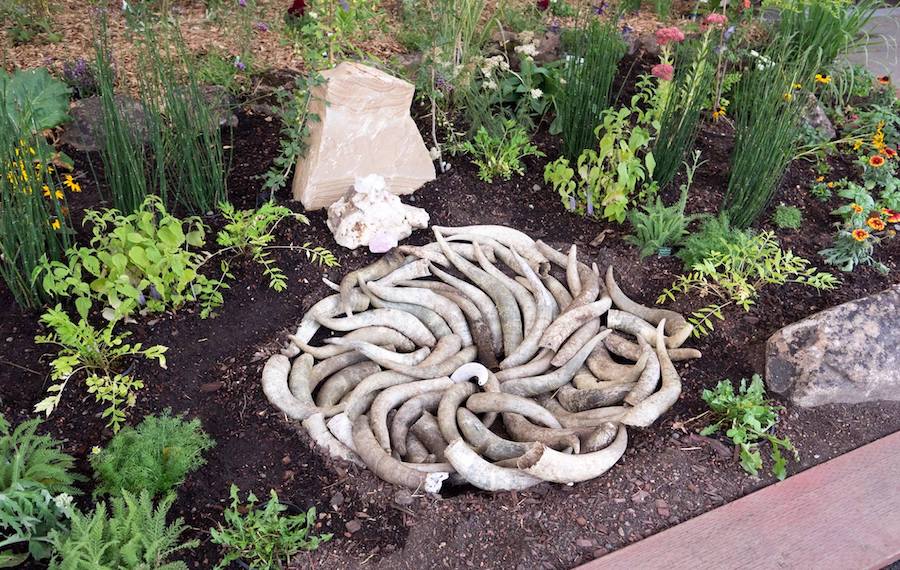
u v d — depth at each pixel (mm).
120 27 5609
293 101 4434
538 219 4652
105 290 3453
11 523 2590
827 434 3598
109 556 2652
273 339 3688
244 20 5598
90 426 3215
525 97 5223
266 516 2854
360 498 3100
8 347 3471
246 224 3945
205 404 3369
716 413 3561
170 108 4141
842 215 4926
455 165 4844
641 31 6492
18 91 4324
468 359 3795
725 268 4273
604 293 4125
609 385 3668
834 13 5844
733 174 4695
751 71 5836
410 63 5574
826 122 5746
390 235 4078
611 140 4355
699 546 3023
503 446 3314
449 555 2938
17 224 3479
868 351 3734
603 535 3057
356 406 3469
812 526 3131
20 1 5484
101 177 4445
